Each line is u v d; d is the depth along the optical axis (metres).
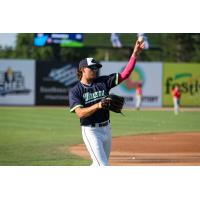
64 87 86.44
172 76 86.19
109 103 20.81
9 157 34.50
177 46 100.94
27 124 55.91
